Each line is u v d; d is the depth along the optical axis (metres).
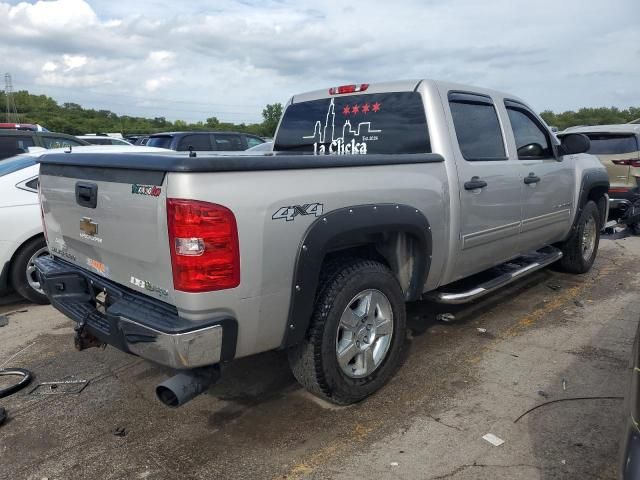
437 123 3.85
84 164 3.02
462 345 4.29
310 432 3.12
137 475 2.77
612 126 9.41
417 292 3.74
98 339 3.25
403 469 2.76
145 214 2.67
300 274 2.86
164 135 12.84
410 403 3.42
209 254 2.51
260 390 3.64
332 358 3.15
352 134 4.33
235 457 2.90
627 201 8.45
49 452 2.99
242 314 2.69
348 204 3.07
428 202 3.61
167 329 2.54
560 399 3.42
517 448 2.91
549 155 5.25
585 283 5.96
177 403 2.62
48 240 3.78
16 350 4.39
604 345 4.25
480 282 4.50
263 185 2.68
